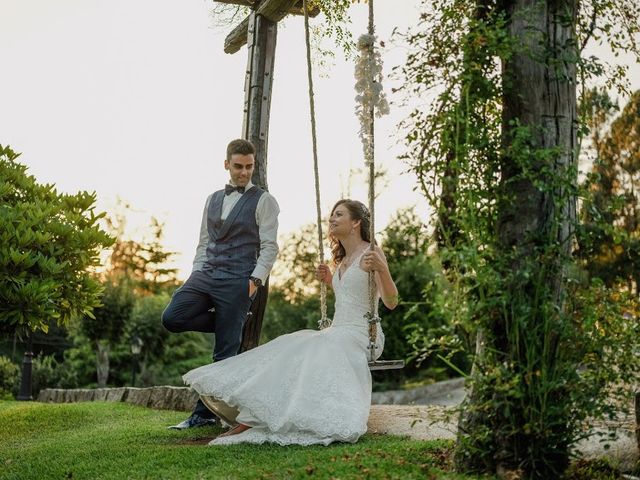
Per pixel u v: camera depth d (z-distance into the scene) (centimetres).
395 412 547
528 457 317
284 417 415
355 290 463
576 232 322
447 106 338
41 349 2566
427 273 1574
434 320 1565
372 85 421
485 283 315
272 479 321
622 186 1434
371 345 437
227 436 434
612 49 358
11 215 580
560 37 336
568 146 333
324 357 437
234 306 502
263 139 623
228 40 708
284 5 612
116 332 2420
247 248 513
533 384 314
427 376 1750
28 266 560
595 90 360
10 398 1662
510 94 337
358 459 346
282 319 2102
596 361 321
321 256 490
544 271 315
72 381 2267
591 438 365
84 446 472
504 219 331
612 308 320
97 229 614
